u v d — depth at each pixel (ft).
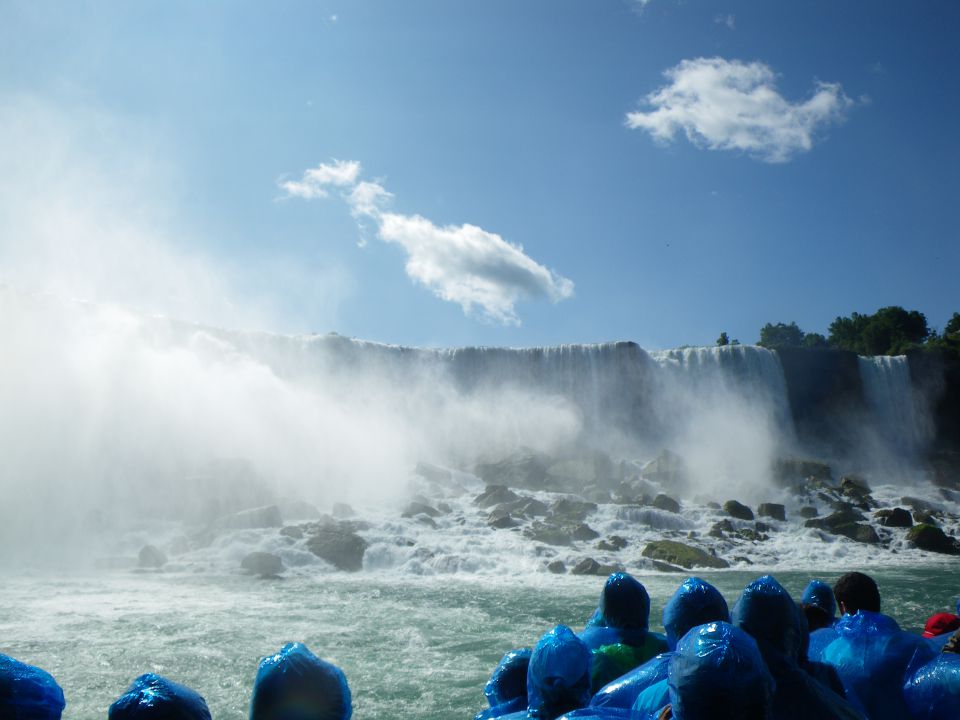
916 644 12.44
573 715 10.27
